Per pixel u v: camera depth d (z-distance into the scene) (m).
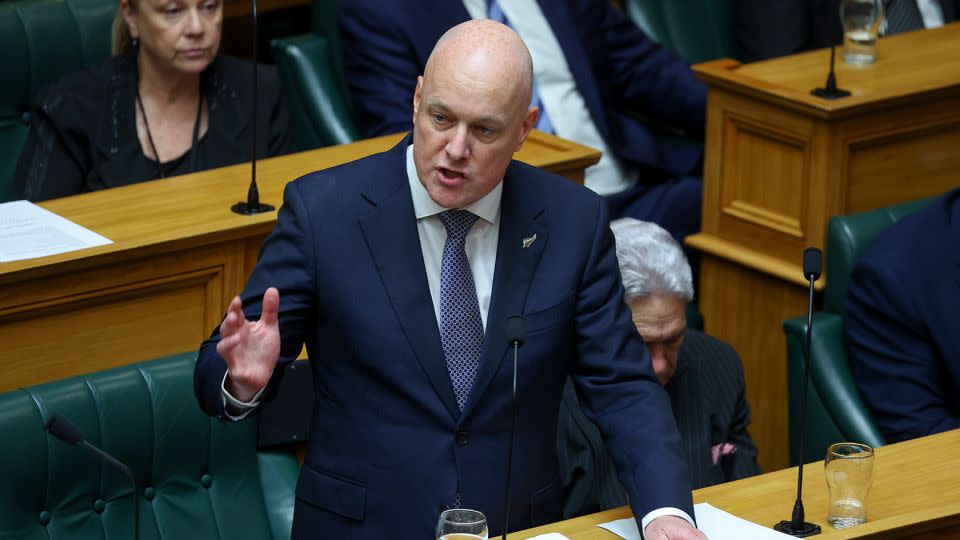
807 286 12.96
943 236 10.73
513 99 6.57
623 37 15.31
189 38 11.85
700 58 16.61
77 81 12.19
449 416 7.14
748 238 13.52
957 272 10.62
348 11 13.89
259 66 12.81
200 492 8.85
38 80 13.26
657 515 6.83
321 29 14.64
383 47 13.77
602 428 7.29
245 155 12.45
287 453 9.26
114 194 10.71
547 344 7.20
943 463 8.30
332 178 7.25
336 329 7.14
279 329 6.99
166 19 11.80
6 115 13.24
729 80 13.27
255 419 9.04
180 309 10.07
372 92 13.84
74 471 8.35
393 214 7.14
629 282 9.07
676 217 14.39
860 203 13.08
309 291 7.10
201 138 12.36
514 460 7.26
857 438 10.82
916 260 10.72
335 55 14.41
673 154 15.13
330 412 7.28
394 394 7.14
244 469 9.00
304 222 7.11
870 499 7.88
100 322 9.75
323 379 7.29
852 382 11.02
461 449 7.15
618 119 14.89
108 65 12.27
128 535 8.53
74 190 12.05
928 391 10.63
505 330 7.15
